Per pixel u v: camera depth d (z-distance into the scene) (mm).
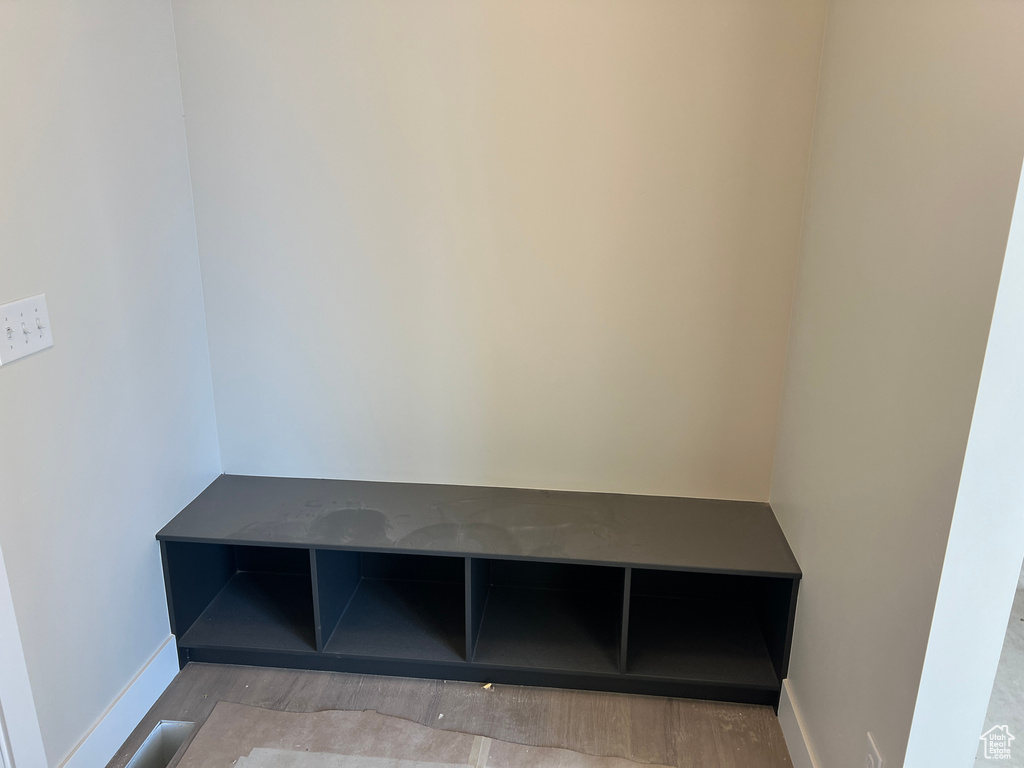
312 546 2010
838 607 1625
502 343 2230
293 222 2186
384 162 2111
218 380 2354
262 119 2107
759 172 2008
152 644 2062
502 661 2064
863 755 1453
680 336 2162
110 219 1823
